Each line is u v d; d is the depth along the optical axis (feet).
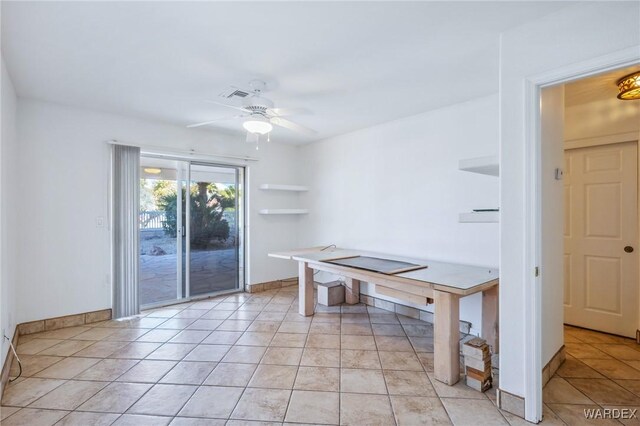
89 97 10.48
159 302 13.89
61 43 7.09
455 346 7.75
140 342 10.05
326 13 5.99
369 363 8.70
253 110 9.18
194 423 6.23
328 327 11.38
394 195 13.14
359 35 6.78
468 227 10.75
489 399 7.04
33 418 6.36
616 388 7.41
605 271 10.68
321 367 8.46
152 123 13.17
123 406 6.76
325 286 14.01
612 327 10.52
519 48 6.41
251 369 8.35
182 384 7.63
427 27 6.48
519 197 6.42
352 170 14.96
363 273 9.80
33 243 10.60
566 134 11.37
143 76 8.83
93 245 11.80
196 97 10.44
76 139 11.44
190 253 14.88
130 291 12.46
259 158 16.60
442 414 6.51
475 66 8.24
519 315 6.43
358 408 6.70
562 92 8.11
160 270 14.16
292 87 9.58
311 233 17.31
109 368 8.39
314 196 17.12
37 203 10.68
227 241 16.15
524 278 6.33
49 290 10.91
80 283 11.53
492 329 9.20
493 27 6.47
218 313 12.93
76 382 7.70
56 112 11.05
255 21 6.25
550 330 7.76
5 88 8.07
